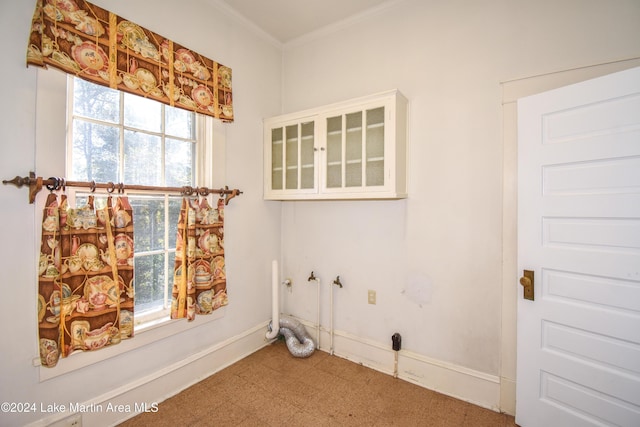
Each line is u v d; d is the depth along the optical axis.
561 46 1.60
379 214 2.21
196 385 1.99
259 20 2.35
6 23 1.28
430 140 1.99
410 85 2.07
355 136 2.02
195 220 1.92
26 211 1.34
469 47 1.86
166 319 1.87
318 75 2.53
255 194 2.47
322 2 2.13
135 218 1.77
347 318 2.38
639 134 1.26
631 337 1.30
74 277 1.42
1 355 1.27
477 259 1.84
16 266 1.31
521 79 1.70
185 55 1.88
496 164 1.78
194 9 1.98
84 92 1.55
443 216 1.95
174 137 1.96
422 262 2.04
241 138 2.34
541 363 1.57
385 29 2.18
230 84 2.19
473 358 1.86
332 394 1.92
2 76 1.27
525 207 1.61
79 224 1.44
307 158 2.24
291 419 1.69
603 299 1.37
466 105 1.87
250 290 2.45
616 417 1.34
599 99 1.36
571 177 1.45
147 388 1.77
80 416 1.50
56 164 1.40
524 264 1.62
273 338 2.51
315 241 2.55
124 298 1.60
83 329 1.45
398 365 2.12
